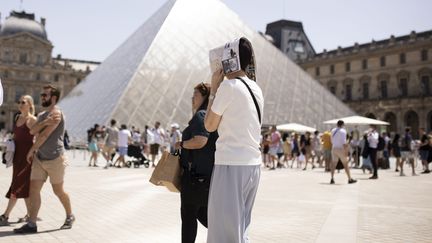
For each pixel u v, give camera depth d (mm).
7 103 131625
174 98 38375
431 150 24766
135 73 38000
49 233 7477
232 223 3975
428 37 94312
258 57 48375
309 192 13844
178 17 45281
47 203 10664
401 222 8789
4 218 8172
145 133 27141
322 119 47812
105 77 44562
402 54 98562
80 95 47188
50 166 7613
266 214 9648
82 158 32031
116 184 15102
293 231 7875
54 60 141250
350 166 31969
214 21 48156
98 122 35406
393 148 23625
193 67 41781
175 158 5445
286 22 130625
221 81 4547
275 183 16953
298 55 129625
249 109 4129
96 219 8797
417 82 95438
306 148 27266
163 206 10586
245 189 4141
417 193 13836
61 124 7762
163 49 41438
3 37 130500
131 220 8758
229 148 4090
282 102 46188
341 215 9570
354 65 107625
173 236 7375
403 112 94938
